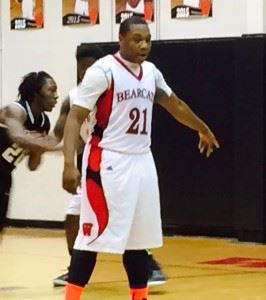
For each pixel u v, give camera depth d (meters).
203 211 10.14
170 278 6.73
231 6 10.16
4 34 11.73
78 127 4.52
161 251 8.85
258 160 9.62
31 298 5.78
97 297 5.76
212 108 10.03
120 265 7.56
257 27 9.83
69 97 5.91
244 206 9.73
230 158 9.95
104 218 4.54
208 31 10.32
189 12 10.42
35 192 11.55
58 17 11.34
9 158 5.46
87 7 11.13
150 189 4.63
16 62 11.66
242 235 9.77
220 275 6.94
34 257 8.27
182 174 10.23
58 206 11.42
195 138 10.12
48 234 10.77
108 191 4.53
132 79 4.58
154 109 10.31
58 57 11.35
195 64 10.10
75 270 4.65
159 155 10.33
